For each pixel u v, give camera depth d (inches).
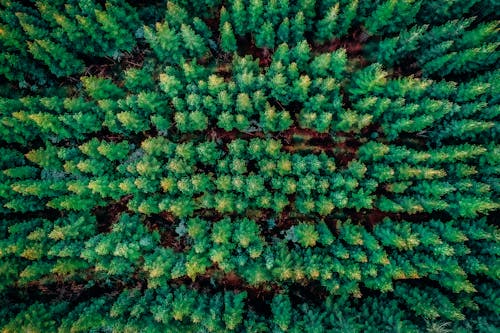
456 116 847.7
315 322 840.9
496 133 832.3
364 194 853.8
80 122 835.4
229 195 868.0
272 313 886.4
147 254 893.2
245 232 848.9
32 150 842.2
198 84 834.2
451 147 839.1
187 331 827.4
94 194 877.2
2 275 837.8
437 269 817.5
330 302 858.1
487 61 837.2
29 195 856.3
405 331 804.0
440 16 853.2
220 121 879.1
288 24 847.1
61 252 814.5
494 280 845.2
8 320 845.2
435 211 891.4
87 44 878.4
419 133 890.1
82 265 872.9
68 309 885.8
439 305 828.0
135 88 891.4
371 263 839.7
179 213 860.6
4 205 828.6
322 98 828.0
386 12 806.5
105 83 857.5
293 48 847.1
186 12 844.0
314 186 863.1
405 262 834.2
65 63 878.4
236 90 852.0
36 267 829.8
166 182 841.5
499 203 830.5
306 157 878.4
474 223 849.5
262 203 869.2
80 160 844.0
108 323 837.2
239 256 862.5
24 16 800.9
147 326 821.9
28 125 850.8
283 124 885.8
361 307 863.7
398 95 834.8
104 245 818.2
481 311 848.9
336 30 887.7
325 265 844.6
